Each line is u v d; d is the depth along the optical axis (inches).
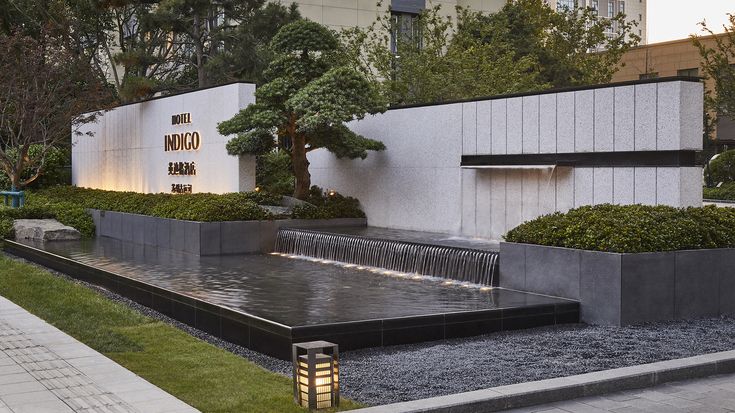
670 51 2336.4
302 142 844.0
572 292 463.5
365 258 653.9
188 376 331.9
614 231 455.2
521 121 664.4
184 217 781.9
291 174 997.8
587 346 387.9
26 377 325.1
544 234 491.2
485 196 705.6
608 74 1584.6
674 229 466.0
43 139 1120.8
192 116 948.6
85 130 1282.0
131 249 789.2
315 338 380.8
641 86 560.4
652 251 450.3
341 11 1684.3
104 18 1517.0
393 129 820.6
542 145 643.5
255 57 1269.7
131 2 1353.3
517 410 291.0
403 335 402.9
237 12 1336.1
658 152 549.0
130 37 1541.6
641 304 444.1
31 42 1084.5
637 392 315.9
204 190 924.6
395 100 1179.9
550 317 447.8
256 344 405.1
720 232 479.5
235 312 423.8
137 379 321.4
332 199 864.3
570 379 312.5
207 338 441.7
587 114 602.2
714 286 469.7
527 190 660.1
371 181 852.0
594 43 1630.2
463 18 1437.0
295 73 798.5
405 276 581.6
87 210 1003.9
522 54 1549.0
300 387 286.5
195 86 1493.6
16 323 441.4
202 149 927.0
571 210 515.8
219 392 305.3
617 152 578.9
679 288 457.1
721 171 1513.3
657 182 550.0
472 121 718.5
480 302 454.6
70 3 1466.5
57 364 347.3
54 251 762.8
